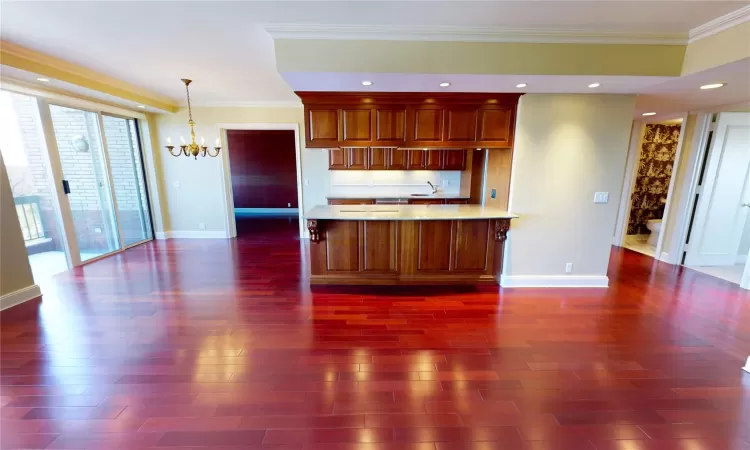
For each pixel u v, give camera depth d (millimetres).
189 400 1959
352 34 2488
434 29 2469
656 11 2127
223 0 2016
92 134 4598
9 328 2750
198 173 5785
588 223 3605
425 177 6039
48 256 4340
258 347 2512
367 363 2326
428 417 1850
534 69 2592
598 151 3424
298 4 2070
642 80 2723
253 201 9258
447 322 2920
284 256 4887
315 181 5766
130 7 2088
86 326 2793
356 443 1682
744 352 2469
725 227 4422
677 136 5855
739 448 1654
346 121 3480
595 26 2396
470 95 3363
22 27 2385
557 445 1673
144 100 4723
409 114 3457
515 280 3742
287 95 4883
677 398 1995
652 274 4184
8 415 1830
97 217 4746
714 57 2334
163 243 5625
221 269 4305
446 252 3740
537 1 2021
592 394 2031
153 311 3088
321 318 2979
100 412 1859
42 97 3756
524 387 2094
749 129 4070
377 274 3781
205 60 3172
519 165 3475
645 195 6117
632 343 2588
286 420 1819
